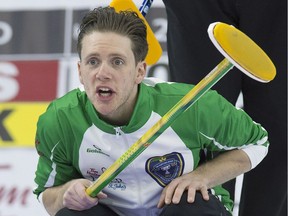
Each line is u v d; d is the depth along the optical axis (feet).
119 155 24.22
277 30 28.68
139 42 23.36
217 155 25.11
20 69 38.96
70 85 38.60
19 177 36.94
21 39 39.42
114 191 24.63
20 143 37.68
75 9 39.45
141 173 24.31
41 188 25.38
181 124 24.17
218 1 28.76
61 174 25.02
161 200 23.72
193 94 21.99
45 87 38.63
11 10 39.86
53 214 25.20
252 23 28.73
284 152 28.71
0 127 38.01
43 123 24.56
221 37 20.92
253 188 28.86
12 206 36.35
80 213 23.91
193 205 23.17
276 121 28.76
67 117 24.34
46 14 39.63
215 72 21.66
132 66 23.17
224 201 25.36
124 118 24.07
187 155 24.38
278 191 28.73
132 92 23.66
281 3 28.50
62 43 39.22
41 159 25.21
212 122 24.31
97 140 24.23
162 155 24.22
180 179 23.86
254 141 25.22
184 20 29.17
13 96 38.60
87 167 24.67
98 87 22.70
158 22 38.24
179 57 29.53
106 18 23.13
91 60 22.91
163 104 24.34
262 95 28.73
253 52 21.34
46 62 38.96
